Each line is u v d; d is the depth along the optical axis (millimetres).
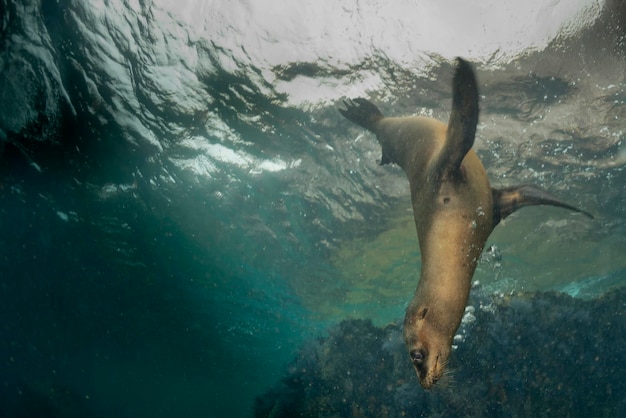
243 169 12703
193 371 41281
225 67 9453
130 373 42312
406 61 8742
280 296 20625
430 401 9914
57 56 10266
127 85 10547
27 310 27250
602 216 13734
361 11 8203
